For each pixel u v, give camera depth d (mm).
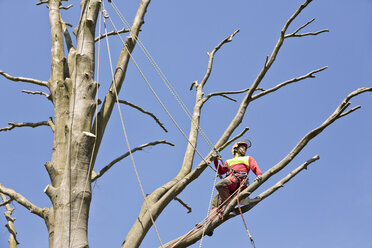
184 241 8078
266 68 8586
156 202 8203
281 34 8508
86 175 7660
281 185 8078
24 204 7902
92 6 8969
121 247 7809
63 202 7406
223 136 8898
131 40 9086
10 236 9789
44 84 9125
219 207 8352
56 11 9727
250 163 8922
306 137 7941
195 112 9562
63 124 8086
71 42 9539
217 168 8938
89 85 8297
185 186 8375
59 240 7168
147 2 9633
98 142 8125
